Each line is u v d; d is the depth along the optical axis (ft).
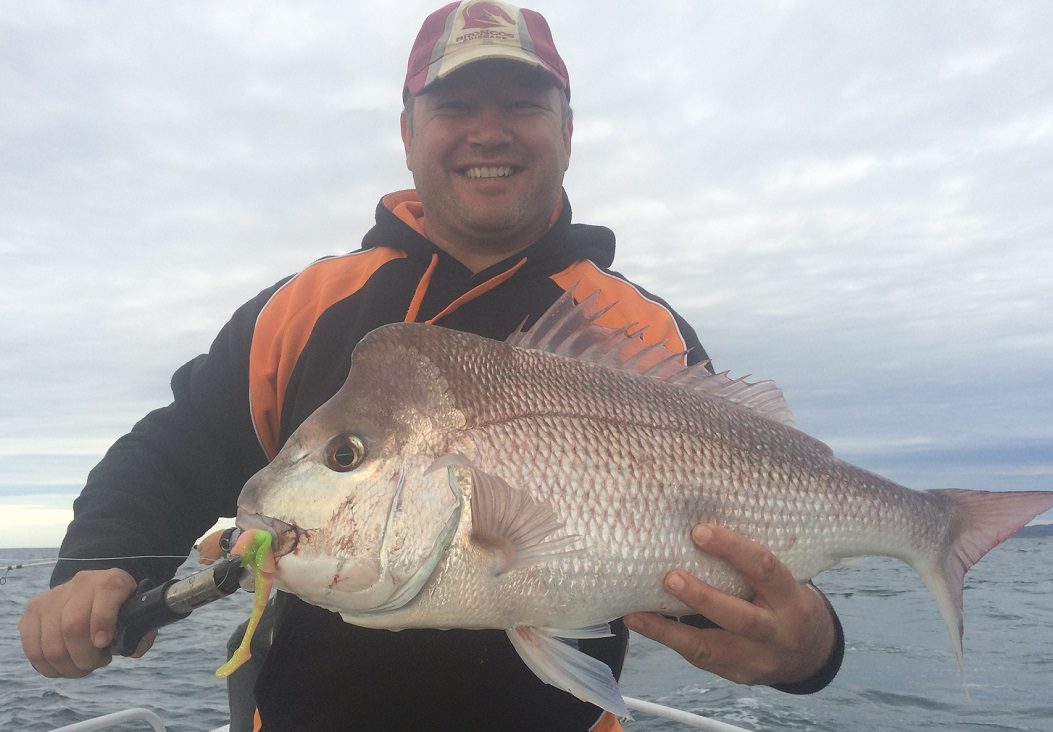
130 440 2.39
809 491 2.16
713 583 1.98
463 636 2.08
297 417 2.30
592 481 1.94
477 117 2.52
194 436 2.36
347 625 2.08
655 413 2.07
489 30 2.53
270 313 2.47
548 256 2.59
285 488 1.84
